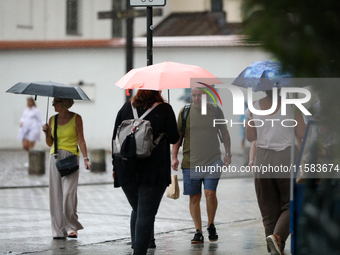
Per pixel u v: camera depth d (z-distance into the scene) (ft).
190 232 87.92
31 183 159.33
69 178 80.33
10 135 302.66
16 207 114.83
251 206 117.29
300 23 27.68
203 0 289.94
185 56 289.74
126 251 72.28
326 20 27.37
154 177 60.49
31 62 306.35
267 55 28.68
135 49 298.35
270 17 27.73
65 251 72.18
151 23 78.02
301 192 51.31
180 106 275.80
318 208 47.11
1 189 146.41
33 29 306.76
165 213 108.68
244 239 81.51
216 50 283.59
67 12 304.09
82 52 302.25
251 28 27.99
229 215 105.50
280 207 66.95
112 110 298.56
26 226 91.86
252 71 63.77
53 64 305.73
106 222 97.30
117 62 298.76
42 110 298.76
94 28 302.66
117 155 60.49
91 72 301.43
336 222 45.68
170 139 62.23
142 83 65.36
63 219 81.51
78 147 83.35
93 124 300.61
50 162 80.89
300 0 27.35
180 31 293.02
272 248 61.77
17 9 306.76
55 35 305.12
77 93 80.28
